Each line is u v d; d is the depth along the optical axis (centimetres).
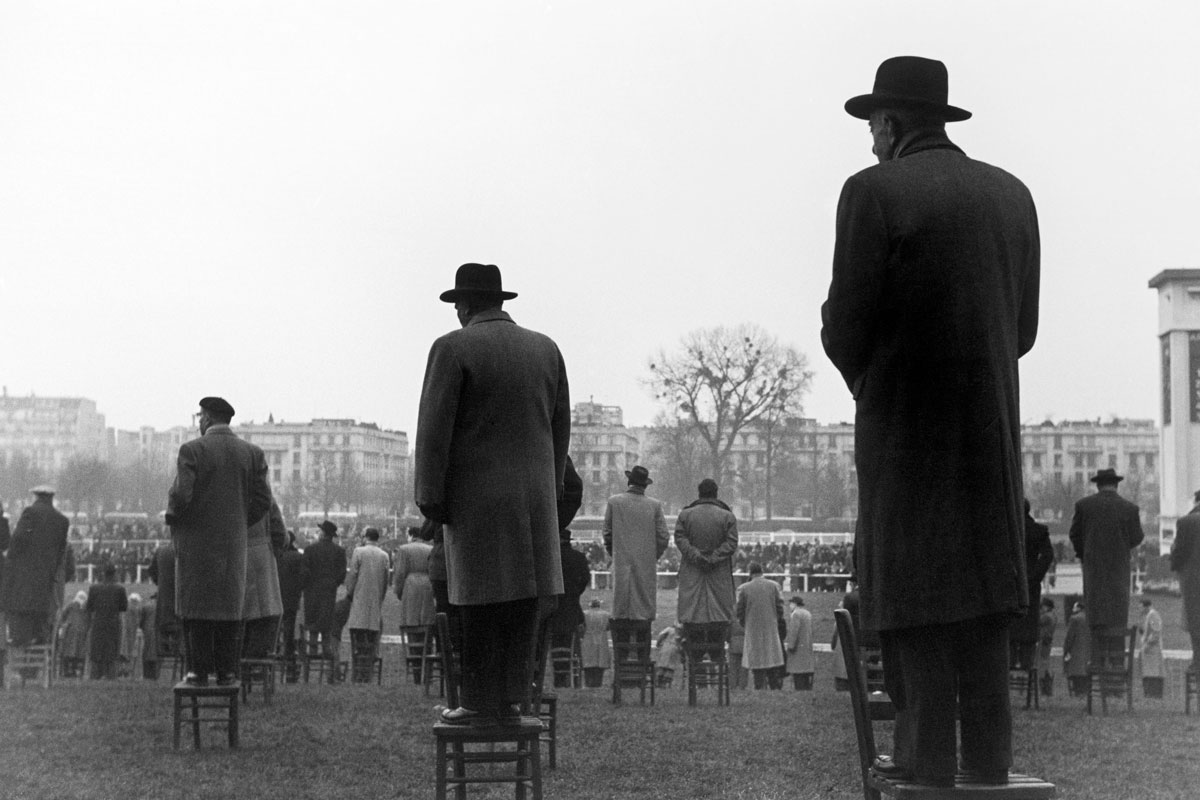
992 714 443
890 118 466
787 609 3844
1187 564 1458
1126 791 848
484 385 721
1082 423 17250
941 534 431
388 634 3316
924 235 431
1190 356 5953
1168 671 2169
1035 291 461
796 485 13575
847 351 439
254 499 1061
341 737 1051
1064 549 5962
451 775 872
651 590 1451
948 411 432
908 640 442
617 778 877
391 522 11044
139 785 826
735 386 8950
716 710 1350
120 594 1997
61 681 1750
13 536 1658
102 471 15938
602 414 16875
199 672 1031
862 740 484
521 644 728
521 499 718
